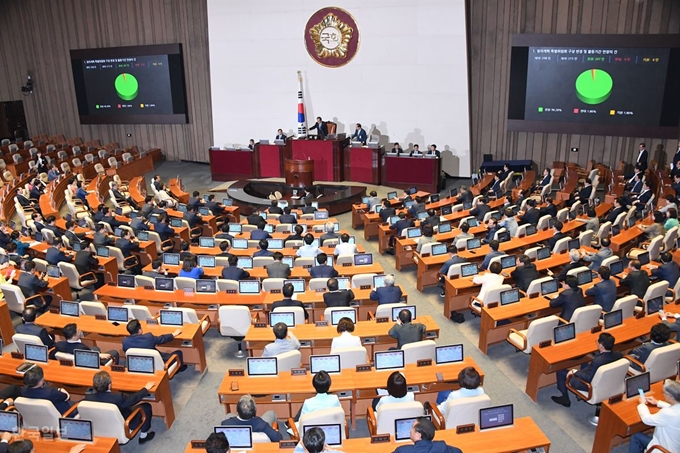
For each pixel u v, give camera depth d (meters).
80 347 8.25
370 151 21.12
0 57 29.89
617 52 19.61
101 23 27.66
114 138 29.53
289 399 7.46
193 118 27.31
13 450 5.16
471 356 9.74
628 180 19.89
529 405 8.32
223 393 7.05
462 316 11.03
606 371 6.99
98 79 27.59
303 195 19.70
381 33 22.39
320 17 22.86
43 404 6.49
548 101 20.92
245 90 24.67
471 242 12.49
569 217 15.45
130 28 27.19
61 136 29.56
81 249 12.65
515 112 21.47
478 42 22.16
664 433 5.90
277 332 7.74
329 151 21.39
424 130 22.94
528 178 20.08
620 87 19.86
